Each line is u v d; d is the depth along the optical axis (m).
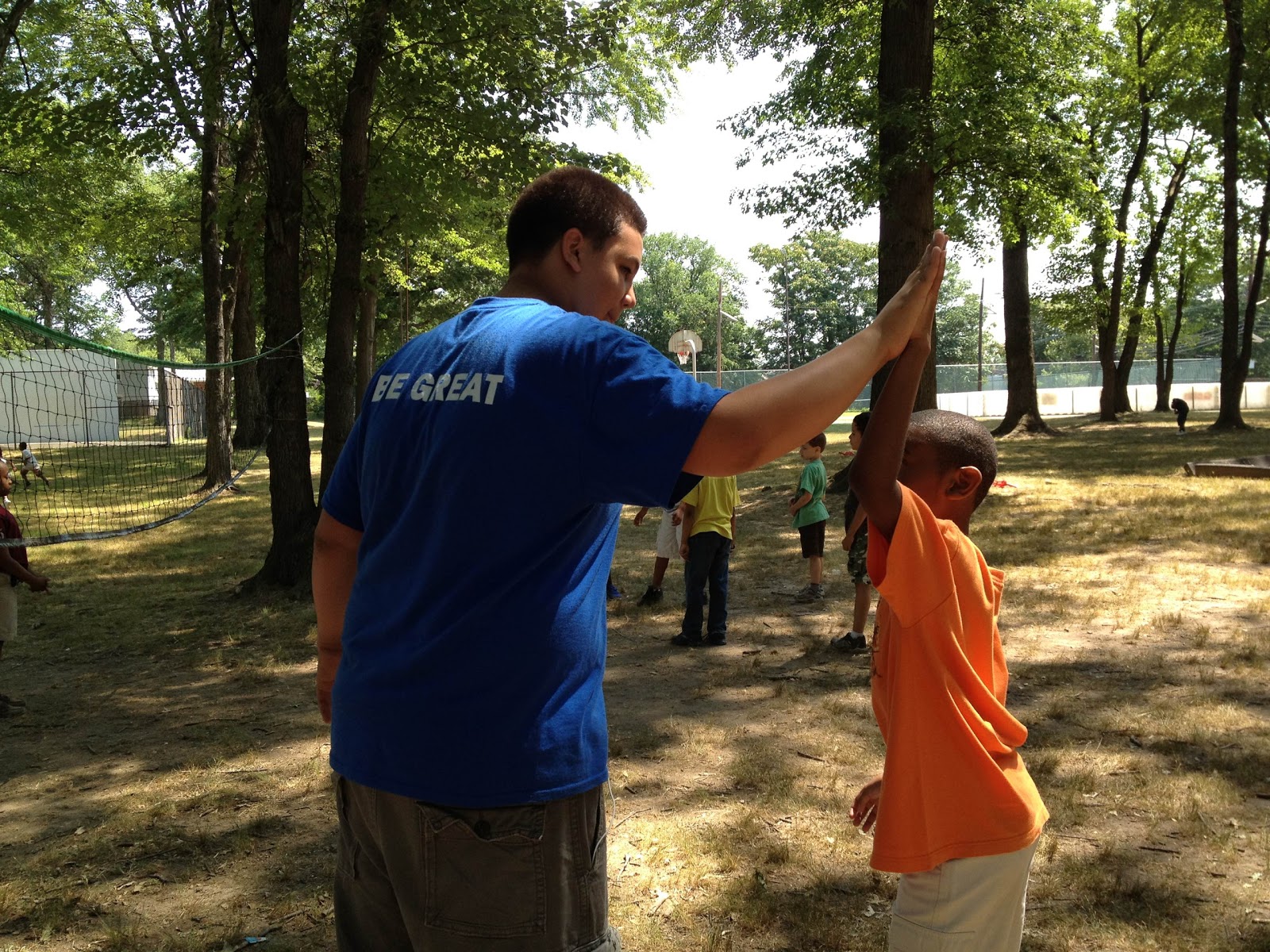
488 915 1.49
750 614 8.02
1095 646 6.56
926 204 13.69
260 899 3.53
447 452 1.49
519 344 1.50
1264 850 3.61
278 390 9.42
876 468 1.71
